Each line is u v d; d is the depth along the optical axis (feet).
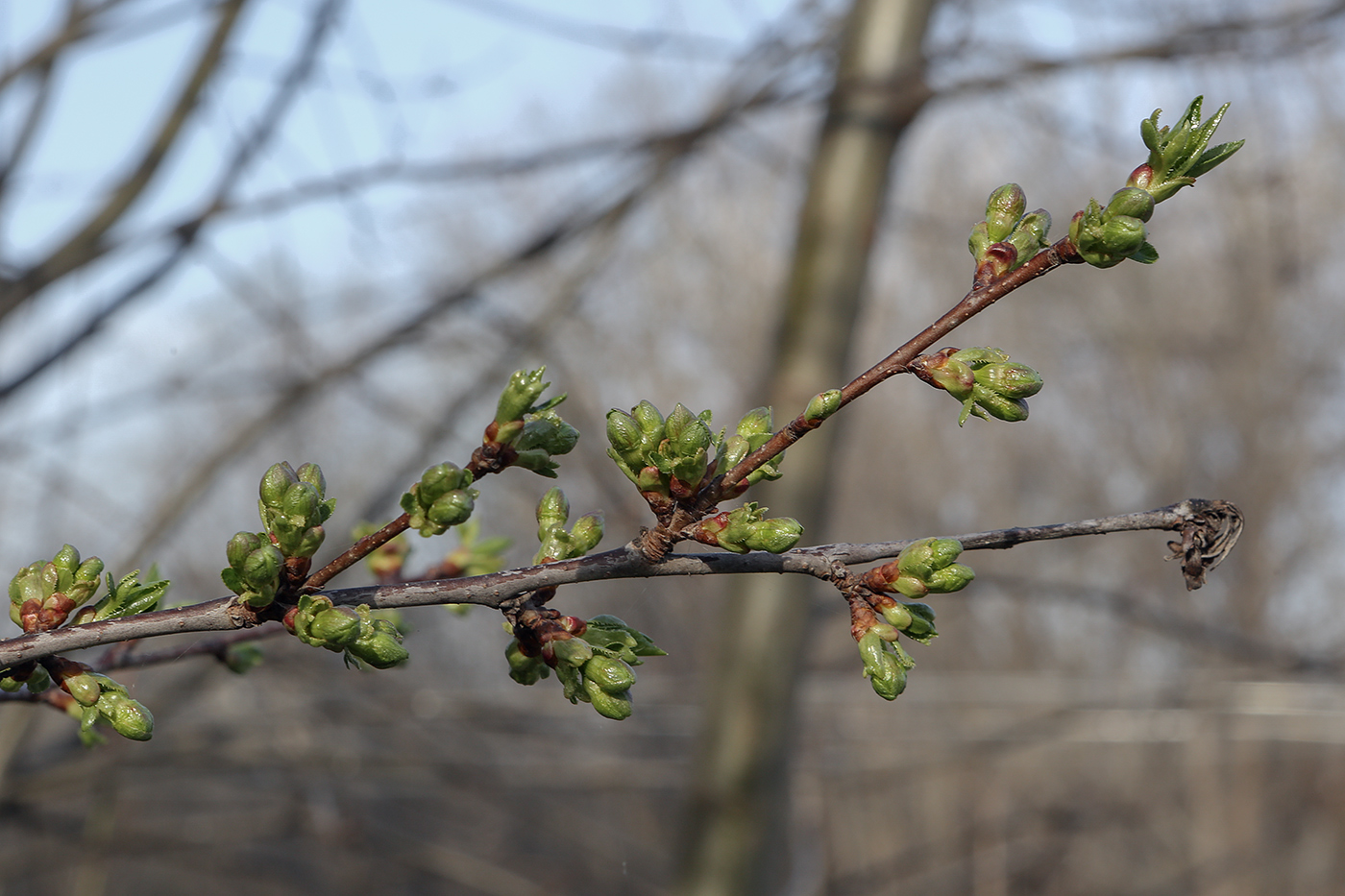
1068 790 34.14
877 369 4.19
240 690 18.76
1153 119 3.93
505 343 17.51
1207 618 45.16
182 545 23.02
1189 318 47.75
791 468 13.78
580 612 34.73
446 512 4.09
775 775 13.58
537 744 23.45
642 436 4.23
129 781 20.51
